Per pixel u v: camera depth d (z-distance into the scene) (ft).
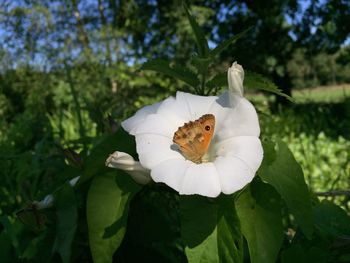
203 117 0.39
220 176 0.36
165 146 0.39
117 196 0.41
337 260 0.45
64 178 0.51
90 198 0.42
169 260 0.51
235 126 0.40
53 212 0.47
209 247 0.37
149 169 0.38
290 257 0.42
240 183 0.36
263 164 0.40
